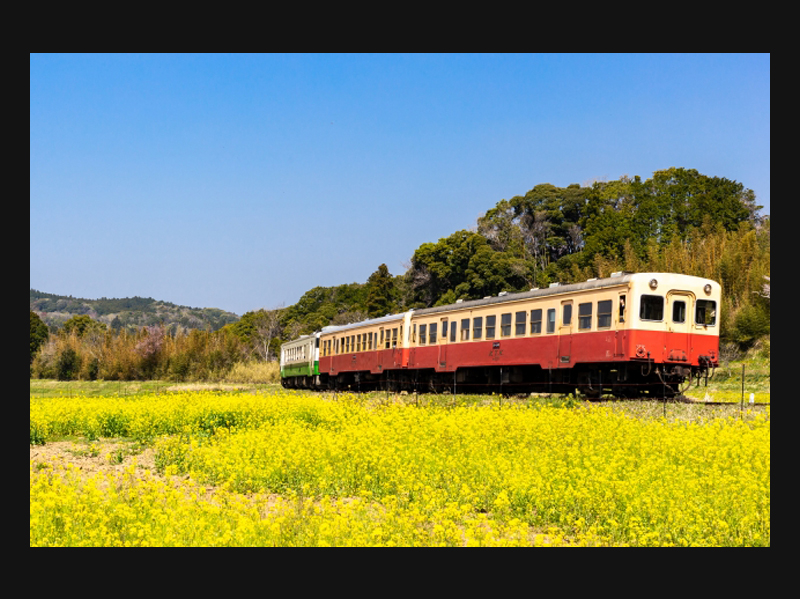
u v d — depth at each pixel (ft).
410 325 108.47
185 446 51.16
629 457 40.06
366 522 31.19
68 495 32.35
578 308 76.18
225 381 196.85
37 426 61.93
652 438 46.91
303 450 42.52
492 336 89.30
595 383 77.61
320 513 32.07
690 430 49.70
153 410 66.39
